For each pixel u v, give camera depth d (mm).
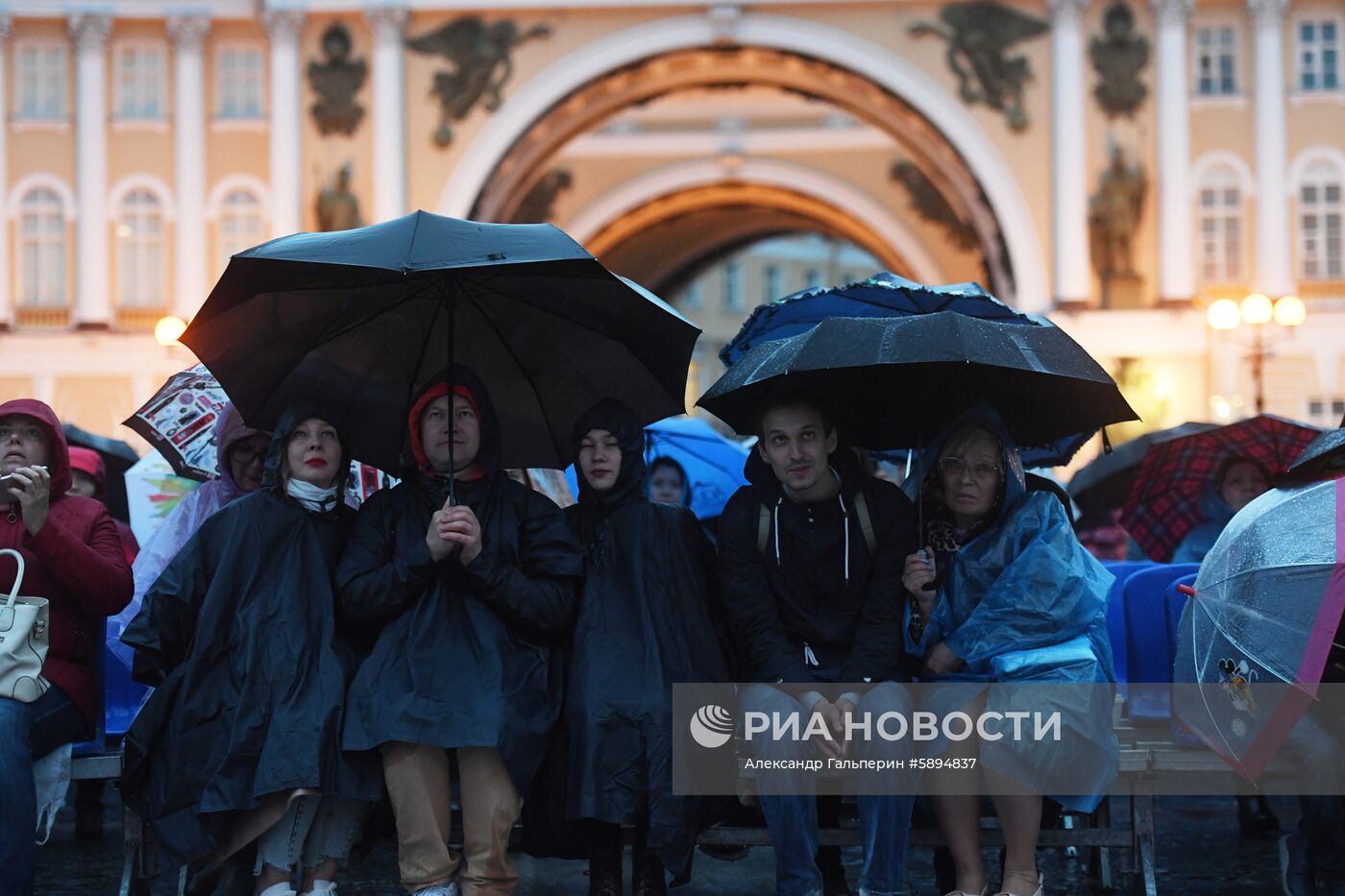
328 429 10984
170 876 13289
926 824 11289
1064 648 10836
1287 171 57844
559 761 10953
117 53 59500
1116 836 11375
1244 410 56969
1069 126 57844
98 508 11805
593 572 11125
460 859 11266
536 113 58969
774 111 72062
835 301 12953
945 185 61438
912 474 12758
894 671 11109
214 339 10914
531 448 11781
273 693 10328
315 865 10508
